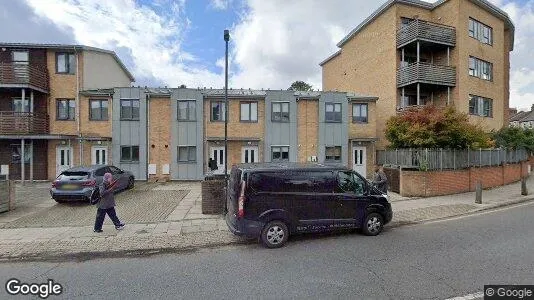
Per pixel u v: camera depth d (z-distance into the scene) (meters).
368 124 20.33
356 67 25.92
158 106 18.64
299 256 5.83
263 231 6.37
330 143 19.59
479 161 15.26
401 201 11.72
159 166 18.53
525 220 8.66
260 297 4.11
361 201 7.18
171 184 17.09
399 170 13.38
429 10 22.89
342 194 7.03
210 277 4.86
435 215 9.32
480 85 22.72
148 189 14.95
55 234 7.34
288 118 19.45
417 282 4.54
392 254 5.85
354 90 26.20
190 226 8.05
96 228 7.48
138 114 18.53
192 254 6.07
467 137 14.50
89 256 6.02
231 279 4.76
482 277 4.69
